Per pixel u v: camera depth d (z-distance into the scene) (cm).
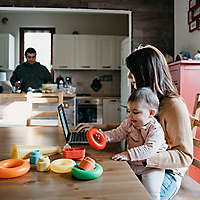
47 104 339
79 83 623
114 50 598
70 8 381
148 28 390
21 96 307
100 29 627
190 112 255
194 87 255
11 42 579
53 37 584
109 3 386
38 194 70
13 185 76
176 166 112
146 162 109
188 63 254
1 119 313
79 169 82
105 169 91
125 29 630
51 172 88
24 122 312
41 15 616
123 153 107
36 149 104
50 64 622
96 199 67
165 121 123
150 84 125
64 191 72
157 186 112
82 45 591
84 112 558
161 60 126
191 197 133
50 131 178
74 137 149
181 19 359
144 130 112
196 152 225
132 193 71
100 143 117
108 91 629
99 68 596
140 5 389
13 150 100
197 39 302
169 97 124
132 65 127
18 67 468
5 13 610
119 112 561
